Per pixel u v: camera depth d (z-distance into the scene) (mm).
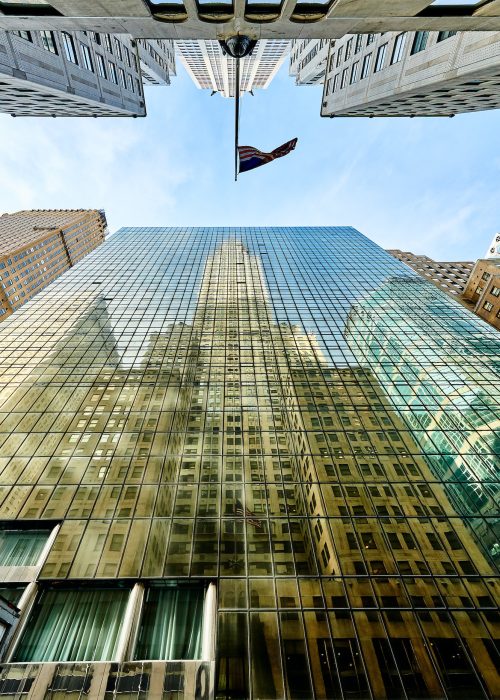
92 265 62281
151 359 36031
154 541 18844
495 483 22766
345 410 29500
